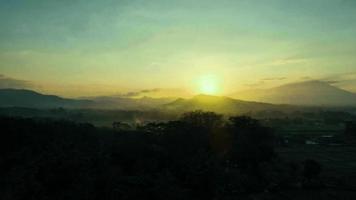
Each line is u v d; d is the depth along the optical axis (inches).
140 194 1636.3
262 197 2084.2
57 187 1545.3
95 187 1576.0
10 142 2112.5
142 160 1957.4
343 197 2119.8
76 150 1818.4
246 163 2571.4
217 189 1946.4
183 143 2335.1
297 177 2439.7
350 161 3312.0
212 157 2146.9
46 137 2252.7
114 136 2576.3
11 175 1611.7
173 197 1681.8
